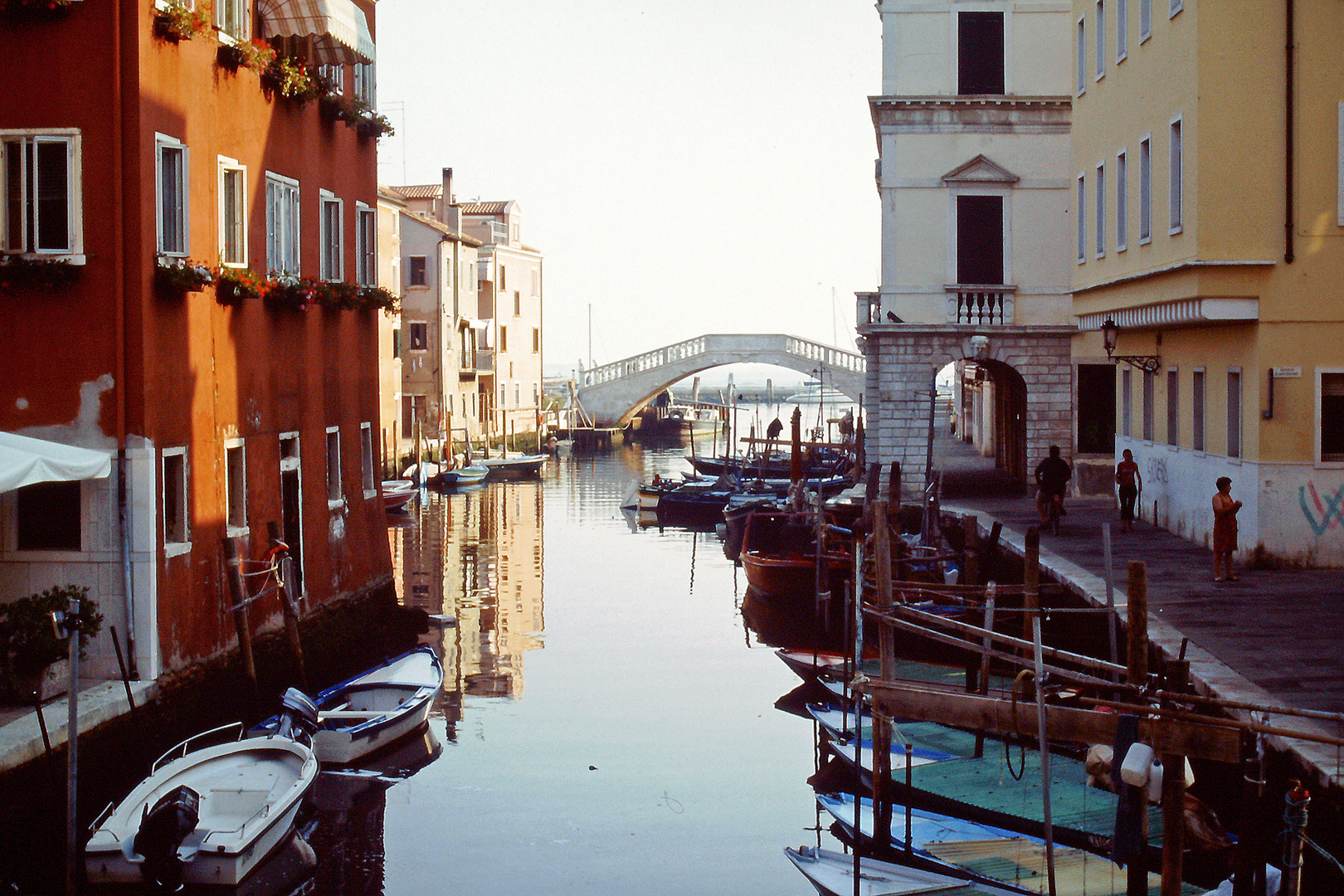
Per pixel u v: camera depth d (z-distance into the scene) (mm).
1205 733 9078
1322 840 9758
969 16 32156
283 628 16609
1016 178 31984
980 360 32125
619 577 28500
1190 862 10727
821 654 19000
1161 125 20641
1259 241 18328
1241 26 18359
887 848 11492
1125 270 23078
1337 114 18141
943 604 19312
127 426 13406
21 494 13516
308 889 11258
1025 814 11844
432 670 17000
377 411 21469
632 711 17172
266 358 16719
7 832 10758
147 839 10352
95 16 13328
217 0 15328
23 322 13406
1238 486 19203
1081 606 17250
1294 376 18234
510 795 13734
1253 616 15375
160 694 13469
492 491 47562
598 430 65812
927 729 14461
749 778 14297
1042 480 23781
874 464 30328
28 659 12047
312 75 18094
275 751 12641
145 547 13406
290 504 17703
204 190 14930
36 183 13414
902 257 32375
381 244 46906
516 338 64250
